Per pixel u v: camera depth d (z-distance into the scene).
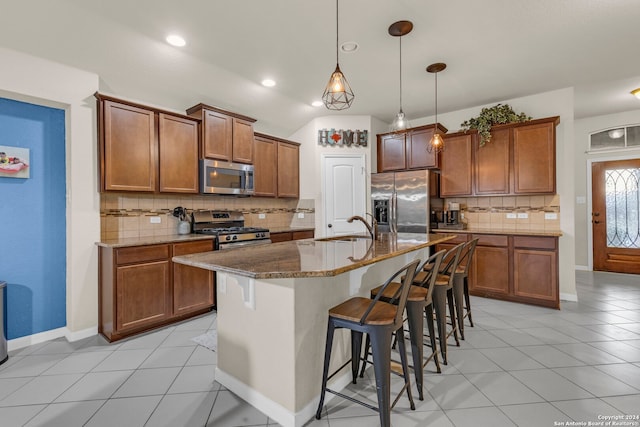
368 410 1.72
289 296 1.59
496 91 3.79
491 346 2.51
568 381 1.99
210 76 3.27
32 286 2.62
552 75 3.38
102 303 2.78
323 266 1.42
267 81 3.48
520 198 4.05
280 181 4.51
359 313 1.56
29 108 2.60
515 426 1.58
